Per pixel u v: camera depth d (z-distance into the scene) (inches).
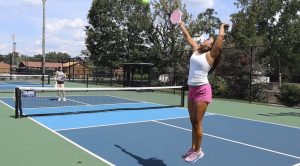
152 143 347.3
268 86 901.8
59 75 716.0
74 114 534.6
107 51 1658.5
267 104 788.0
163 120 494.9
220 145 348.2
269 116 580.7
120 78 1517.0
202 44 234.7
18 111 504.1
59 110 584.4
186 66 1068.5
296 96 795.4
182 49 1293.1
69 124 443.2
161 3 1326.3
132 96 915.4
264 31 2367.1
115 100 794.2
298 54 2161.7
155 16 1355.8
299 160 298.4
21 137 358.3
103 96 891.4
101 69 1760.6
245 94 901.2
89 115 529.7
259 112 634.2
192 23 1346.0
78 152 303.6
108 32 1628.9
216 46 223.6
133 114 554.6
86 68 2050.9
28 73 1801.2
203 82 228.1
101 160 280.1
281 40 2224.4
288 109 694.5
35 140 346.0
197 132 233.3
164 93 1024.9
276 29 2357.3
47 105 650.8
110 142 346.9
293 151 330.6
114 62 1604.3
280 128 459.2
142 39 1537.9
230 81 932.0
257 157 305.3
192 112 233.9
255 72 877.2
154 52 1342.3
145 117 522.9
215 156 304.8
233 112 624.7
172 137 377.7
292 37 2178.9
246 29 2155.5
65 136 369.1
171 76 1128.2
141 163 275.4
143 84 1148.5
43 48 1417.3
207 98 229.1
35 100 734.5
